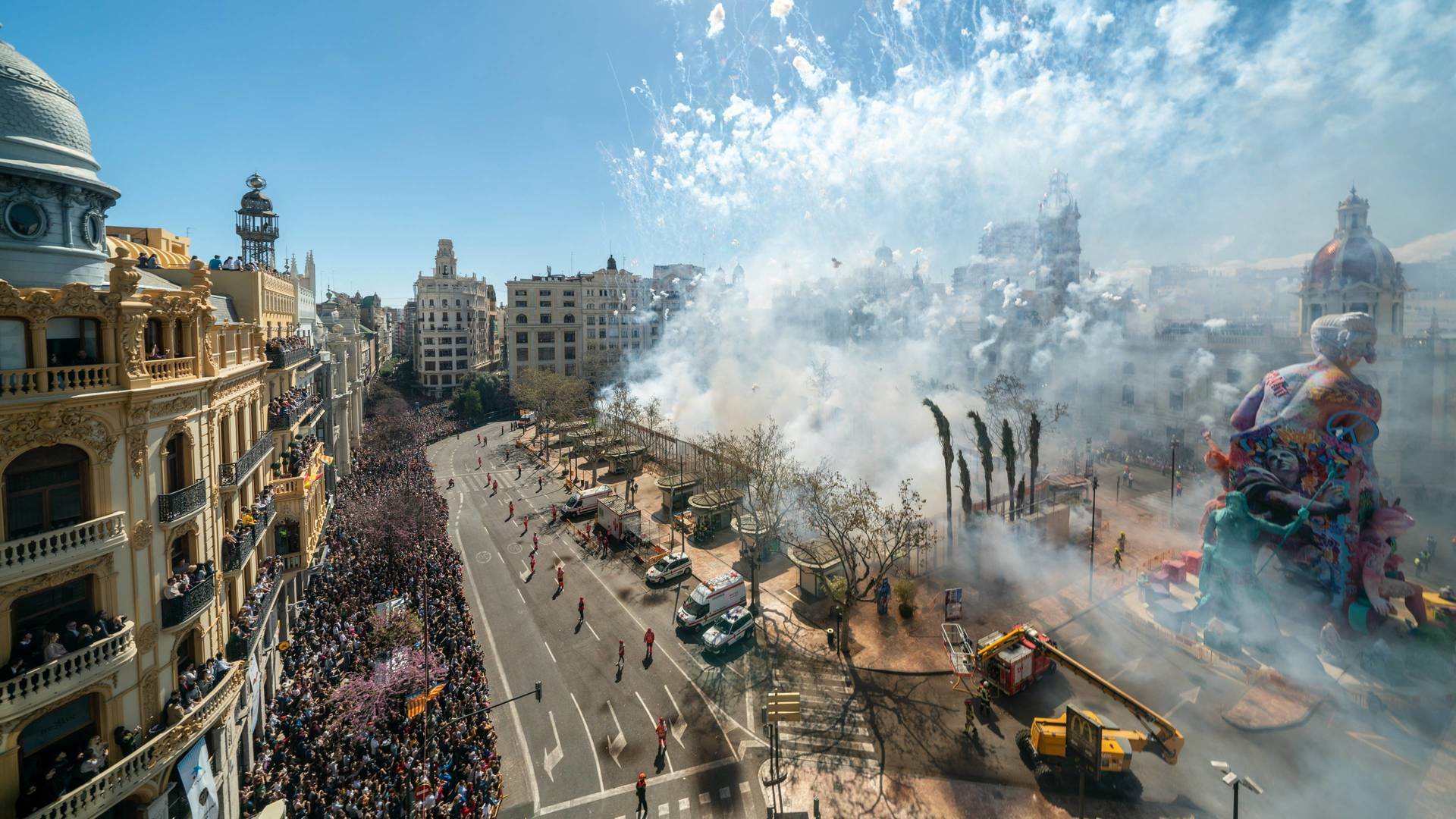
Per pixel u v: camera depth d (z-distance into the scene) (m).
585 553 57.47
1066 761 28.83
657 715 33.62
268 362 35.94
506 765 29.94
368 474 75.56
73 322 20.02
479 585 50.31
